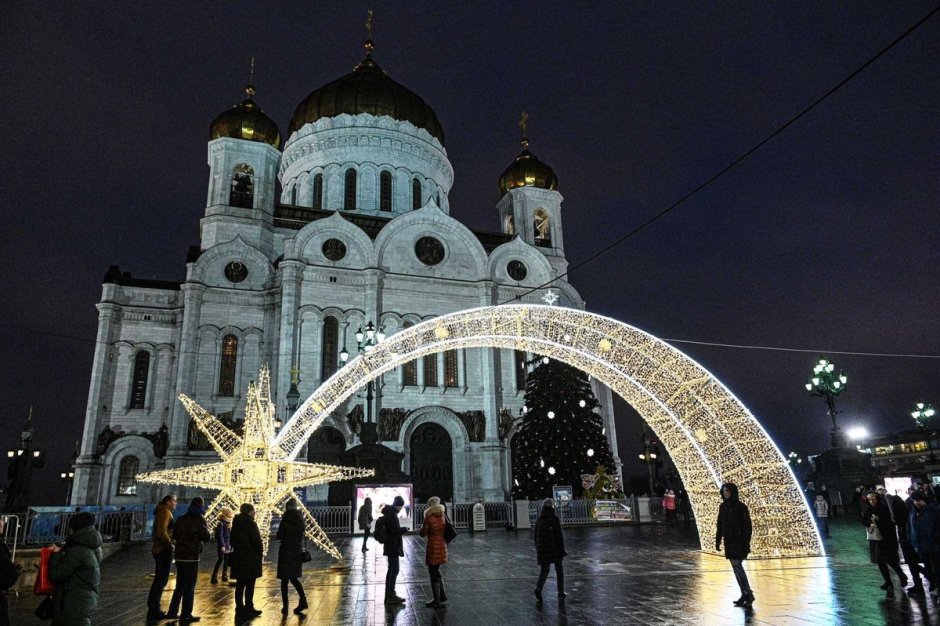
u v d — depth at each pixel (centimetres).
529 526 3081
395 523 1275
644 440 4400
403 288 4991
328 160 6006
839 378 4069
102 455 4309
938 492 2367
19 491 3412
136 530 2722
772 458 1850
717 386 1895
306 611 1188
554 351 2166
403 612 1162
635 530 2962
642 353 1980
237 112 5306
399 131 6144
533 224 6094
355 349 4700
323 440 4322
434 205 5288
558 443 3944
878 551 1331
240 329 4641
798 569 1602
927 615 1080
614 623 1044
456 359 4934
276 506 2019
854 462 3984
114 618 1164
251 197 5225
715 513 1938
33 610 1348
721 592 1305
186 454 4219
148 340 4644
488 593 1339
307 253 4812
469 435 4753
